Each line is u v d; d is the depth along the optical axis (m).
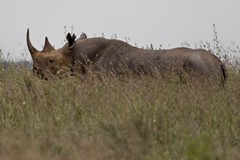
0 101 30.50
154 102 27.19
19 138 20.72
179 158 18.64
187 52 37.41
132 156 18.05
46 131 22.53
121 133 20.33
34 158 16.44
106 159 17.95
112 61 39.62
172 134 22.00
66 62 41.69
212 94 29.20
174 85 31.75
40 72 41.84
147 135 19.81
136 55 38.84
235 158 17.94
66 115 26.84
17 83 33.19
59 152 19.62
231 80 34.66
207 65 35.94
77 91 30.89
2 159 16.45
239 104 28.11
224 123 25.14
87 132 22.48
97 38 41.53
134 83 32.16
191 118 24.62
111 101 28.12
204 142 18.33
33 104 29.28
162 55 37.84
